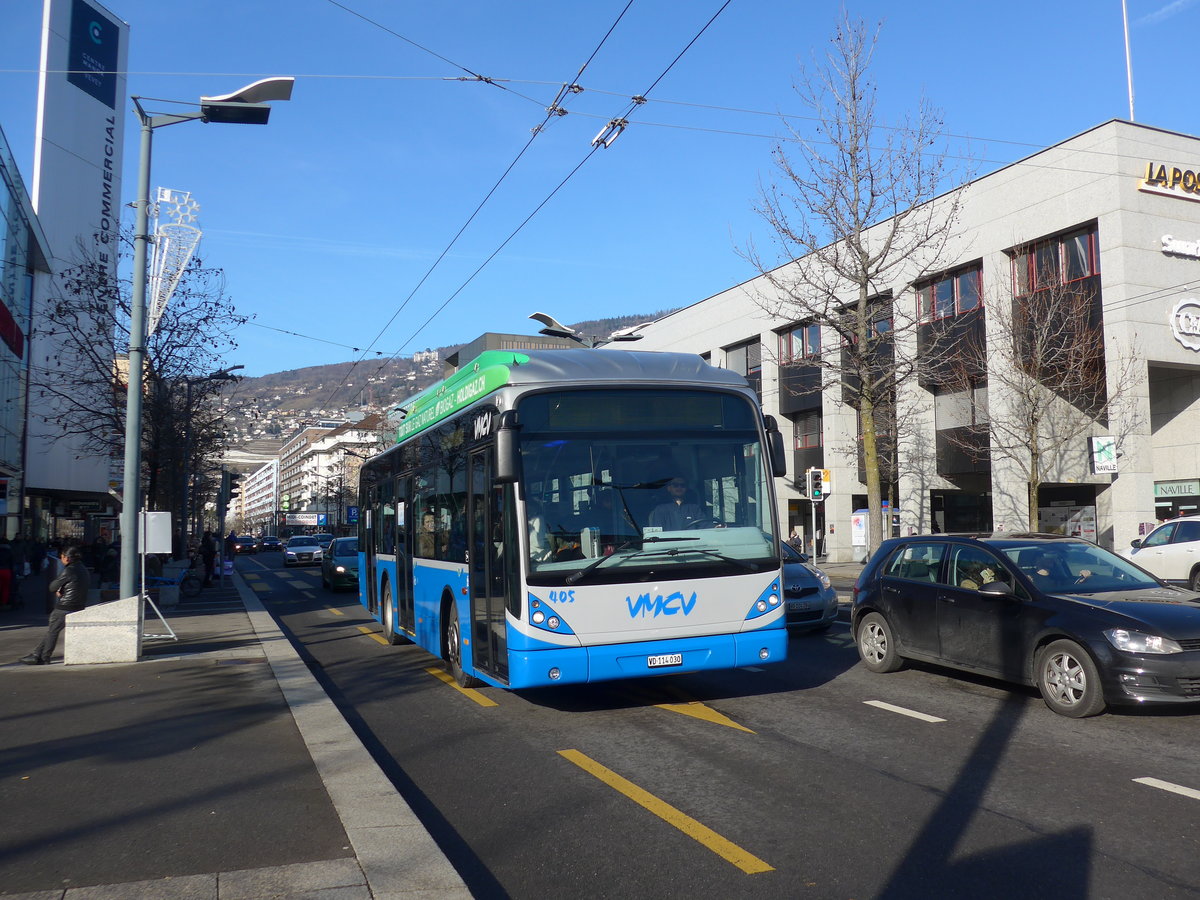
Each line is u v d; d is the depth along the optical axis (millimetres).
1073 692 7738
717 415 8477
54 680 10375
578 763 6777
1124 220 23625
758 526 8375
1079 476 26656
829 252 26656
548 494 7840
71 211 42906
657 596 7883
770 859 4766
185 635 15016
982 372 26969
